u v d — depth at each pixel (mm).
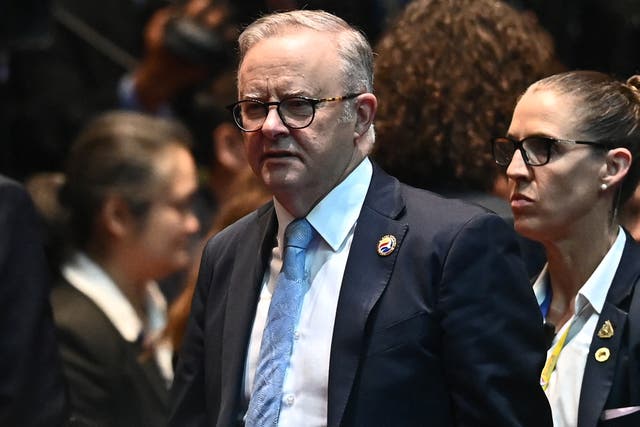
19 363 9734
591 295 8914
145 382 11969
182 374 9281
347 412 8023
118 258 12406
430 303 8133
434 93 10312
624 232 9172
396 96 10414
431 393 8133
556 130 8867
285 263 8531
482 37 10500
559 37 18922
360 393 8055
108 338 11828
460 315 8078
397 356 8078
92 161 12438
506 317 8188
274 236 8844
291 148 8172
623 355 8680
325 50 8227
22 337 9789
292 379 8258
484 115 10328
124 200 12367
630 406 8594
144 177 12414
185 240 12633
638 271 8961
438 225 8289
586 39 19125
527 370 8164
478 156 10258
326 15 8461
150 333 12641
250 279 8828
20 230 9992
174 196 12539
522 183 8961
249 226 9148
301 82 8133
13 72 17719
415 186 10320
